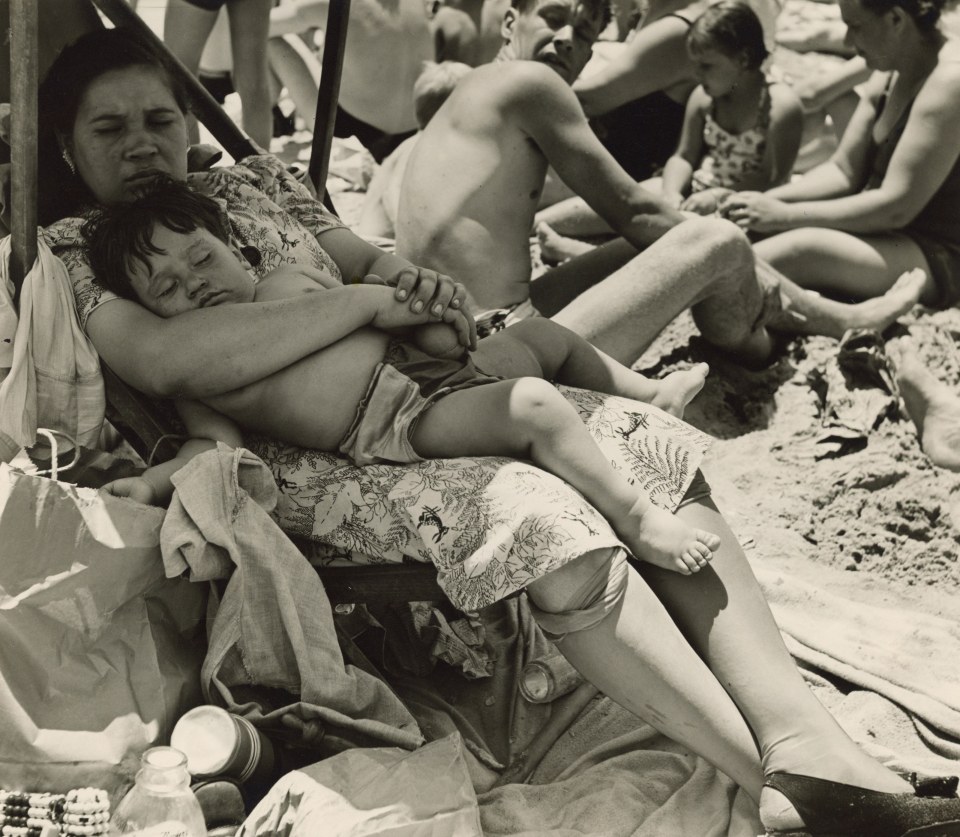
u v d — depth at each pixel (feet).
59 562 8.18
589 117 18.42
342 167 21.75
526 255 13.38
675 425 9.80
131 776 8.26
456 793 8.38
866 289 15.99
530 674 9.88
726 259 13.42
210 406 9.48
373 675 9.64
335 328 9.25
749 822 8.64
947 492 13.21
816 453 13.67
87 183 10.30
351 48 19.79
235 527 8.79
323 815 7.97
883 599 11.96
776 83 17.70
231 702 8.68
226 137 12.07
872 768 8.46
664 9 18.89
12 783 8.01
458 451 9.27
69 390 9.29
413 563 9.22
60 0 11.32
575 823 8.73
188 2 19.21
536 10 17.66
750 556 12.33
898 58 15.94
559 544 8.44
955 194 16.08
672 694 8.57
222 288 9.37
